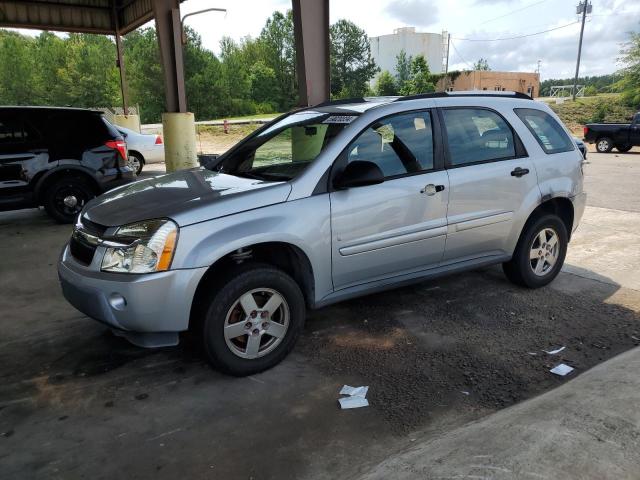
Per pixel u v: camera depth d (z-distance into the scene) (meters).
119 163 8.02
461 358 3.54
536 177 4.48
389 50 99.56
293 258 3.52
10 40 71.81
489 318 4.19
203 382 3.27
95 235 3.24
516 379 3.26
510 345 3.72
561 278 5.14
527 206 4.42
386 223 3.69
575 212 4.89
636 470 2.06
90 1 17.52
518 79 73.75
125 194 3.70
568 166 4.73
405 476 2.22
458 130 4.13
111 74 71.81
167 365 3.49
